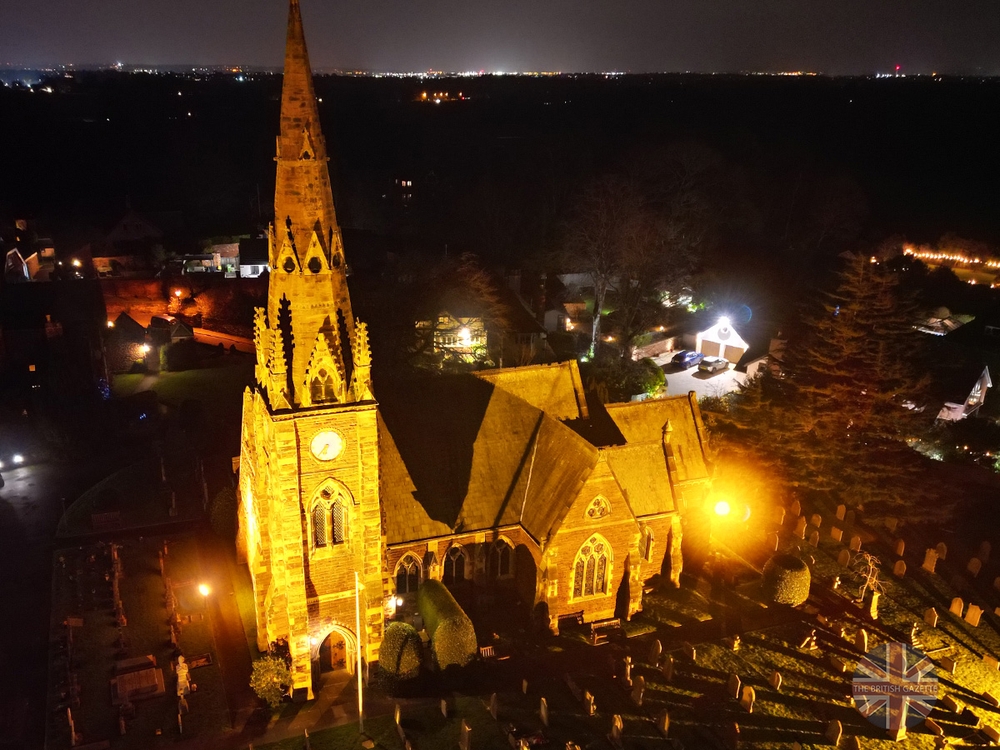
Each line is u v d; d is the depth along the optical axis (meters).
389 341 87.38
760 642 51.09
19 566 57.19
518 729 42.84
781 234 154.50
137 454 76.12
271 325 39.59
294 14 35.38
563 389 58.03
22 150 193.25
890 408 65.62
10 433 76.44
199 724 43.22
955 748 42.91
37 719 43.50
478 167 189.25
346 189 182.38
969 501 71.38
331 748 41.69
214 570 56.75
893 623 53.75
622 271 102.69
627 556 51.84
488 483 52.38
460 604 52.72
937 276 131.88
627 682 46.28
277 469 40.66
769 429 70.12
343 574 45.03
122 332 100.88
